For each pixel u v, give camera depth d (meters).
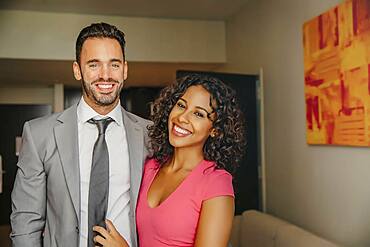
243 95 3.46
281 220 2.81
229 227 1.25
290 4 2.89
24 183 1.44
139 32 4.40
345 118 2.19
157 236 1.28
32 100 6.70
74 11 4.19
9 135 6.36
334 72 2.28
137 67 4.84
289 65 2.93
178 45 4.48
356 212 2.15
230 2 3.84
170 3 3.91
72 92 7.06
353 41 2.11
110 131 1.52
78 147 1.47
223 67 4.68
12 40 4.17
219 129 1.34
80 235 1.43
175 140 1.33
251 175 3.45
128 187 1.50
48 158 1.43
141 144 1.55
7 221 6.21
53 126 1.47
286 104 3.00
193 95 1.33
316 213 2.58
